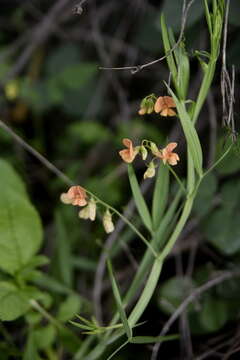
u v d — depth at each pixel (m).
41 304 1.12
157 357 1.13
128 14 1.48
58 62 1.61
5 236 1.04
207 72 0.90
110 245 1.14
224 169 1.07
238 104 1.16
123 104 1.48
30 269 1.05
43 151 1.56
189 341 1.07
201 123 1.24
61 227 1.13
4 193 1.04
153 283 0.93
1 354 1.05
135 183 0.92
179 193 0.95
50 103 1.56
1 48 1.61
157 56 1.43
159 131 1.45
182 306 1.05
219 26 0.88
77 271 1.21
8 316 1.01
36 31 1.54
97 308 1.12
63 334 1.04
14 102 1.64
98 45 1.52
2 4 1.69
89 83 1.57
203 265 1.14
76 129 1.45
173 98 0.88
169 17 1.08
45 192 1.45
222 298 1.09
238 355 1.08
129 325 0.93
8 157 1.49
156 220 0.94
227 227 1.07
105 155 1.45
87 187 1.30
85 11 1.57
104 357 1.10
